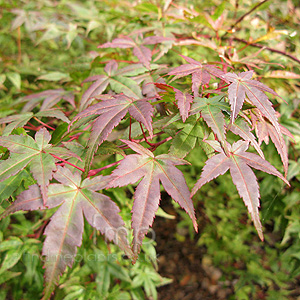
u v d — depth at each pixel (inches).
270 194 15.2
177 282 27.6
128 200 15.6
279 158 14.3
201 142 8.4
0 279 14.3
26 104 14.2
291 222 16.0
